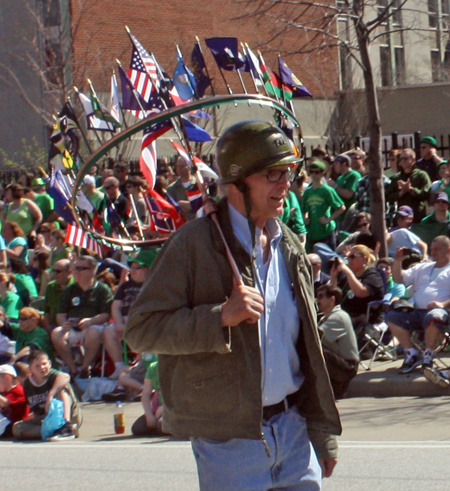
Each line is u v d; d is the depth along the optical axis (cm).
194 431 670
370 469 1365
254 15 2634
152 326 647
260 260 679
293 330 690
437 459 1406
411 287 2120
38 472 1469
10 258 2706
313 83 5819
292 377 691
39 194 3438
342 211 2747
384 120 5962
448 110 5756
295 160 667
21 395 1892
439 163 2894
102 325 2305
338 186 2948
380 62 5622
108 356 2272
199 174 693
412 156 2786
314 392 699
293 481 691
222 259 657
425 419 1717
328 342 750
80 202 850
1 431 1856
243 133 659
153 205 852
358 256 2172
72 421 1834
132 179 2462
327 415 696
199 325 629
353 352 1655
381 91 5581
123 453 1586
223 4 6000
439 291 2058
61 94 4931
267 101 708
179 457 1523
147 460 1512
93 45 5638
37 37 5694
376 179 2470
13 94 6144
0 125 6247
